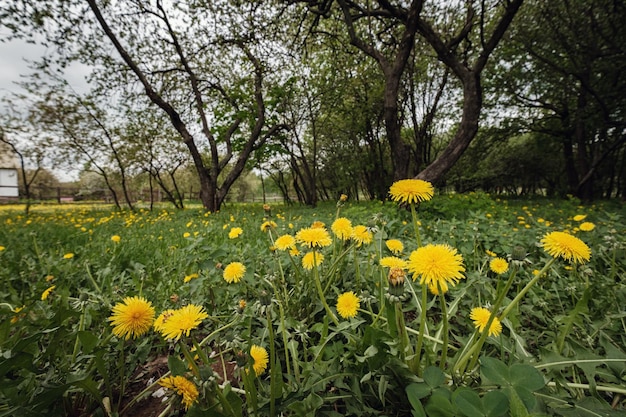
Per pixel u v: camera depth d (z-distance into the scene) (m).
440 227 3.83
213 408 0.76
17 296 1.98
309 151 20.94
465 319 1.57
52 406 1.03
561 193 16.92
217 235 4.36
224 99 13.00
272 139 15.20
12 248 3.60
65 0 8.12
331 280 1.73
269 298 0.92
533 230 3.64
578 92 12.63
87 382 1.02
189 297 1.97
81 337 1.01
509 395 0.75
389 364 0.94
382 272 1.43
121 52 9.60
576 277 2.01
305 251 2.19
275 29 9.81
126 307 0.98
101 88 10.62
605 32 10.95
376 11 8.84
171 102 12.41
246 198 36.19
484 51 7.57
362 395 0.99
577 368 1.21
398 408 1.00
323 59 14.16
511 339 1.37
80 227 5.68
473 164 18.89
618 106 11.03
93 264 2.83
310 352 1.28
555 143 17.47
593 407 0.81
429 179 7.77
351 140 17.62
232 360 1.38
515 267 0.96
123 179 14.23
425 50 13.38
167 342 1.57
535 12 11.23
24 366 0.92
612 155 15.77
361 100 15.12
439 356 1.17
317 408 0.95
